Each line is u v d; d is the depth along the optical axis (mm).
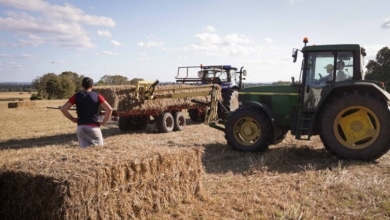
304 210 3863
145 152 3803
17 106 25219
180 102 11031
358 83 6066
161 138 9102
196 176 4250
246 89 7770
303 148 7227
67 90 50281
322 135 6320
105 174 3211
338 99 6191
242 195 4340
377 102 5895
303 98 6773
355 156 6039
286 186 4684
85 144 4910
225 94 12836
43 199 2984
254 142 7133
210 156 6785
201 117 13219
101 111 8672
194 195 4234
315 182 4816
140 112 9477
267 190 4512
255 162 6078
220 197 4258
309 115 6816
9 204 3182
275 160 6043
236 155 6852
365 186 4590
